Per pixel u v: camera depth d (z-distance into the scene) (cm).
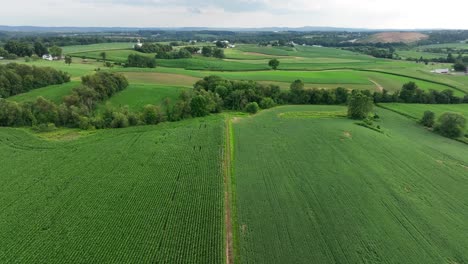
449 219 4066
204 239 3584
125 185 4647
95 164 5278
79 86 8138
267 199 4412
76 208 4081
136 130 7025
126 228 3731
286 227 3825
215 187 4638
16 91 8344
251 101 9312
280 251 3431
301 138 6631
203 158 5569
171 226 3788
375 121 8031
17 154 5588
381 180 4959
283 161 5569
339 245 3544
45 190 4469
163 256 3331
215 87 9506
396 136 6906
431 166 5469
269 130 7156
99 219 3878
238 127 7381
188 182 4766
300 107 9400
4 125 6988
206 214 4019
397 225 3916
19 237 3544
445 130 7019
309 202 4347
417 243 3616
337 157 5728
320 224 3891
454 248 3550
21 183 4631
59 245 3434
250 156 5766
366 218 4025
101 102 8350
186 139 6469
